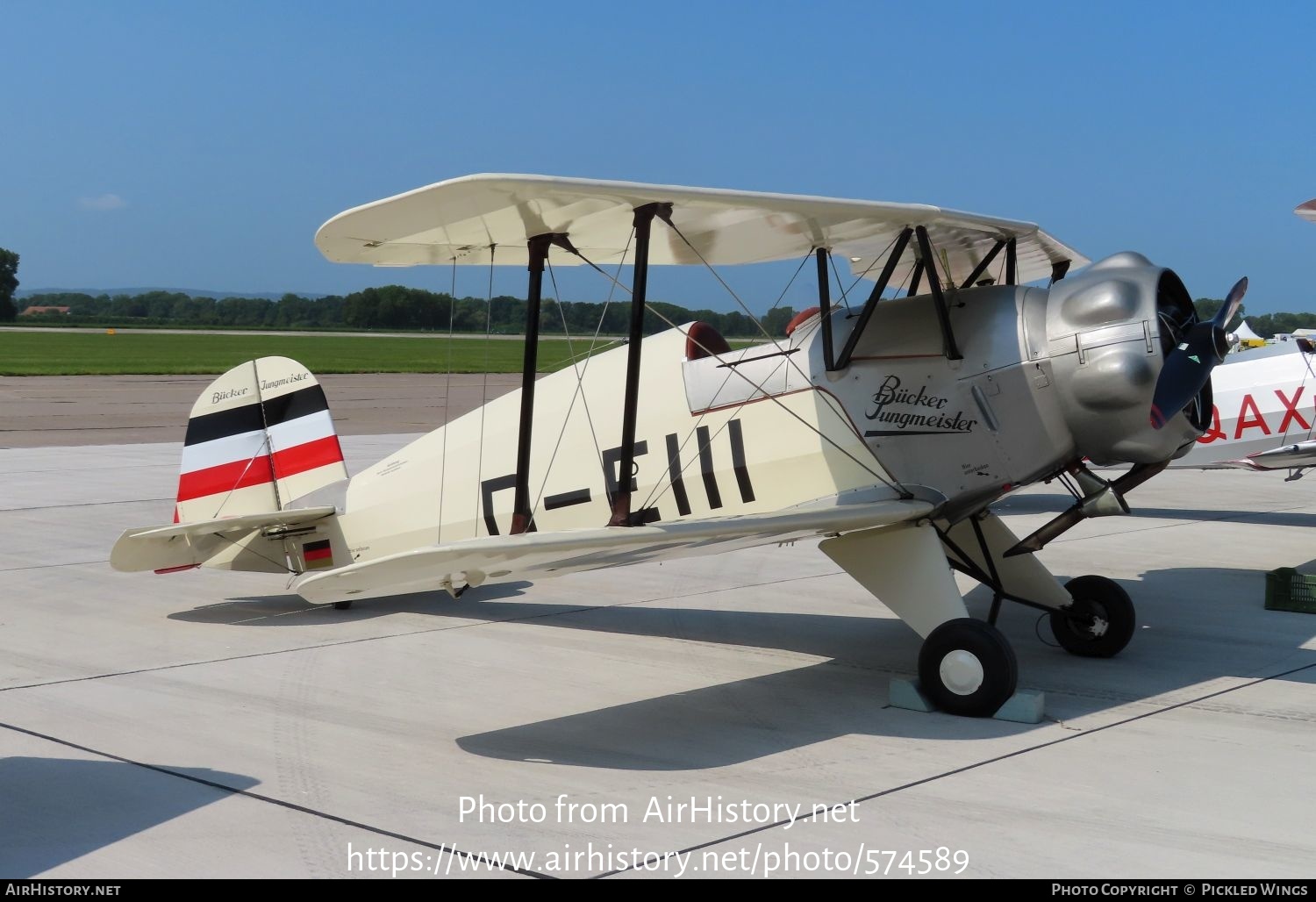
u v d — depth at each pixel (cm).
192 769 461
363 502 756
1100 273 587
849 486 604
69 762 469
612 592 860
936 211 562
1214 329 554
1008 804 419
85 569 931
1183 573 920
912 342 599
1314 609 770
